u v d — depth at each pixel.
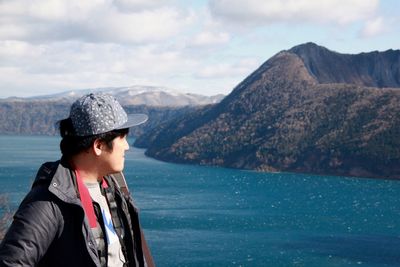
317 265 56.50
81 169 3.41
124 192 3.60
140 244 3.54
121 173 3.64
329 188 157.00
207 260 56.91
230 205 110.94
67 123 3.38
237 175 192.12
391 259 60.44
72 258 3.14
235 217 93.00
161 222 83.31
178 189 139.25
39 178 3.24
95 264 3.15
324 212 104.81
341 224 88.81
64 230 3.14
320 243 70.06
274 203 117.69
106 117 3.34
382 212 107.06
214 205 109.69
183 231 75.31
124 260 3.43
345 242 71.38
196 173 194.38
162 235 71.44
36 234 3.05
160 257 57.75
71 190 3.20
